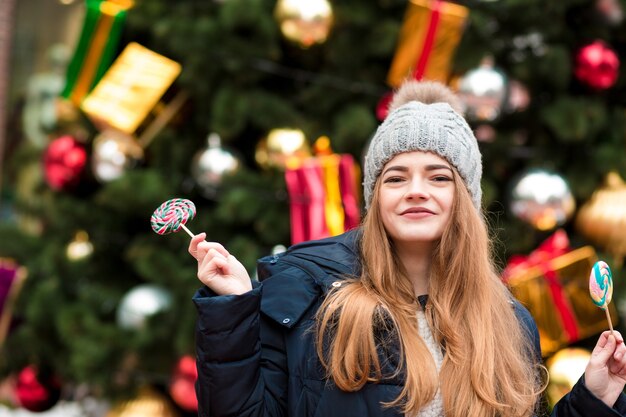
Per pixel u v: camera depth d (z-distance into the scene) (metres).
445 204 2.71
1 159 7.98
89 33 5.58
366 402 2.55
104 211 6.11
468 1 5.73
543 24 5.79
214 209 5.90
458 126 2.78
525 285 5.44
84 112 6.00
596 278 2.67
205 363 2.53
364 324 2.58
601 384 2.63
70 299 6.04
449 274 2.71
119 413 5.55
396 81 5.54
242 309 2.52
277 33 5.55
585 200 5.88
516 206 5.49
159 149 5.82
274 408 2.63
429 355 2.59
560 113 5.64
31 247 6.16
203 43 5.47
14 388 6.27
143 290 5.50
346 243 2.85
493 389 2.59
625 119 6.04
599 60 5.74
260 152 5.61
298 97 5.85
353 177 5.41
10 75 8.29
